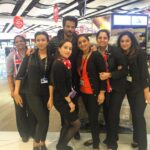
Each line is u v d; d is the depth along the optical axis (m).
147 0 10.80
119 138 3.46
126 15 4.35
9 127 4.03
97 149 2.99
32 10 13.34
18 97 3.01
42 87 2.80
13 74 3.17
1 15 14.62
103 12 13.98
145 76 2.74
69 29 3.02
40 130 2.88
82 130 3.70
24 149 3.16
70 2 11.22
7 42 12.30
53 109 5.04
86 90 2.88
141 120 2.85
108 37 2.91
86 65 2.83
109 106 2.97
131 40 2.84
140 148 2.90
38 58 2.76
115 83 2.88
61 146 2.98
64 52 2.68
